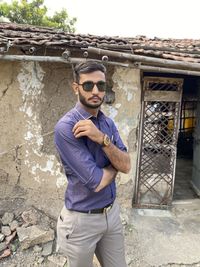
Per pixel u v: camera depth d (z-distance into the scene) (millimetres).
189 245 4141
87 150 2088
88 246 2266
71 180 2186
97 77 2018
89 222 2207
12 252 3824
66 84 4477
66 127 2029
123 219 4629
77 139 2031
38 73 4406
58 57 3914
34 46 3881
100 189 2055
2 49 3721
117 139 2355
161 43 5848
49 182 4723
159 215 4914
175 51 4602
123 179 4801
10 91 4441
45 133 4586
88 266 2365
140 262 3783
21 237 3895
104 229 2287
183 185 6410
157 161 5074
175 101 4801
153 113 4930
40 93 4480
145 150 5039
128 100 4602
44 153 4641
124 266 2543
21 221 4250
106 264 2520
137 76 4520
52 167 4680
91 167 2027
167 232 4426
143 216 4852
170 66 4160
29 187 4730
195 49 4961
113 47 4062
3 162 4613
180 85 4738
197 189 5895
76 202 2193
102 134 2008
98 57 4230
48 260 3732
